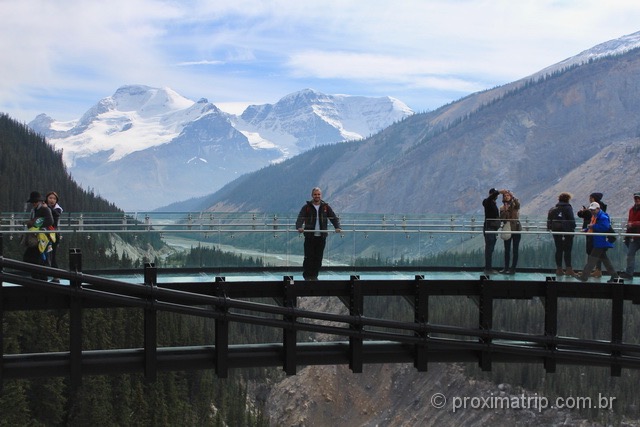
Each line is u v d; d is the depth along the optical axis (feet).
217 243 95.71
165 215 111.86
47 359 83.15
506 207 104.27
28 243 86.63
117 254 91.71
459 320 423.23
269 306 86.94
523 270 103.60
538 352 95.04
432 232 104.12
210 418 434.30
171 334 364.58
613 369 96.84
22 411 262.26
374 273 101.45
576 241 101.30
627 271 101.65
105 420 304.50
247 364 89.56
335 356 92.17
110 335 286.46
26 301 83.41
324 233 97.40
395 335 90.84
